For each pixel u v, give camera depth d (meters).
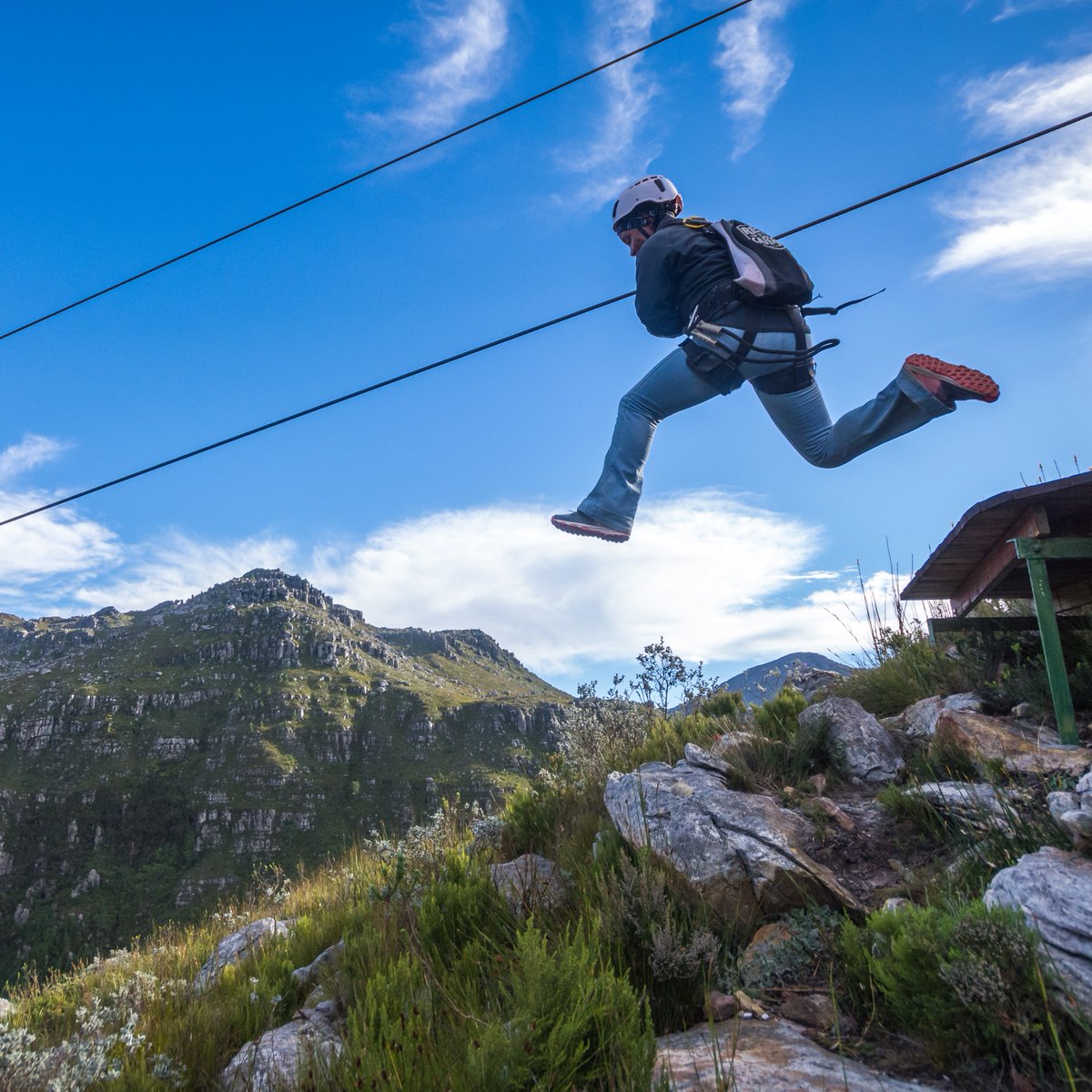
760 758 5.54
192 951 7.21
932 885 3.61
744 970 3.44
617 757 6.92
